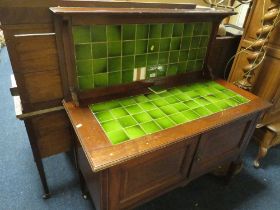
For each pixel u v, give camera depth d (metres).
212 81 1.47
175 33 1.23
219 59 1.72
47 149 1.30
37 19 0.93
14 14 0.89
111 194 0.97
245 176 1.76
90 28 0.99
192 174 1.26
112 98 1.17
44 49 0.99
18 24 0.91
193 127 1.02
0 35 3.76
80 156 1.27
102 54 1.07
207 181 1.68
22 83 1.02
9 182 1.54
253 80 1.59
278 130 1.65
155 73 1.29
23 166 1.67
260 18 1.50
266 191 1.65
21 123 2.10
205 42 1.39
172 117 1.07
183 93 1.29
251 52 1.48
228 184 1.66
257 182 1.71
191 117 1.09
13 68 0.97
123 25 1.05
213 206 1.51
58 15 0.88
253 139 1.83
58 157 1.77
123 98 1.18
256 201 1.57
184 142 1.03
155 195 1.17
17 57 0.96
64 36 0.96
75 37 0.98
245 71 1.48
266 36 1.35
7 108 2.30
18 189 1.50
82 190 1.45
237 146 1.42
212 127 1.04
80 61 1.04
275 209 1.52
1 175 1.58
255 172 1.80
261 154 1.77
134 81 1.25
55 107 1.16
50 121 1.20
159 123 1.03
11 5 0.87
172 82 1.38
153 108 1.13
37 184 1.55
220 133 1.20
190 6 1.28
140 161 0.95
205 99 1.25
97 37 1.02
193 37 1.31
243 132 1.36
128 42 1.11
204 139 1.12
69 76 1.05
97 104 1.12
